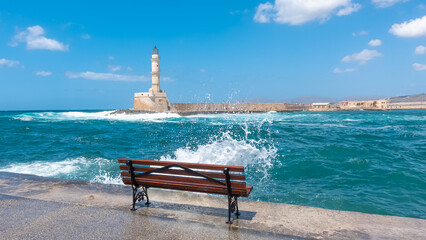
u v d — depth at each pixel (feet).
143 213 13.01
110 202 14.51
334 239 10.50
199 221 12.10
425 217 16.74
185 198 15.20
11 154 37.81
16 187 17.11
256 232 11.02
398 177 24.90
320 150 37.11
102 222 11.97
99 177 25.36
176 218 12.44
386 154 35.50
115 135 66.90
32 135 65.41
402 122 120.37
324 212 13.23
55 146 46.09
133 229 11.27
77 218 12.39
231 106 313.32
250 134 60.85
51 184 17.76
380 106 446.60
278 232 11.04
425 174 25.88
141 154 38.27
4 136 62.18
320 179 24.90
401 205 18.63
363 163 29.94
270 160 31.96
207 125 107.65
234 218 12.45
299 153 35.70
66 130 81.97
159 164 12.87
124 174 13.61
